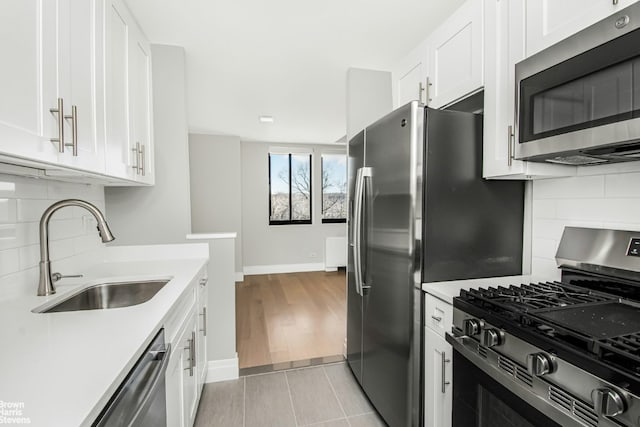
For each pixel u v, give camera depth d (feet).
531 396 2.95
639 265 3.76
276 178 19.04
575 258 4.44
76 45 3.50
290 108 11.67
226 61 7.72
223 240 7.29
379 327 5.76
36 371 2.18
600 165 4.31
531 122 3.81
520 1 4.15
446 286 4.65
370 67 8.04
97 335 2.80
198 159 16.48
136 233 6.76
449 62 5.68
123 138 4.94
